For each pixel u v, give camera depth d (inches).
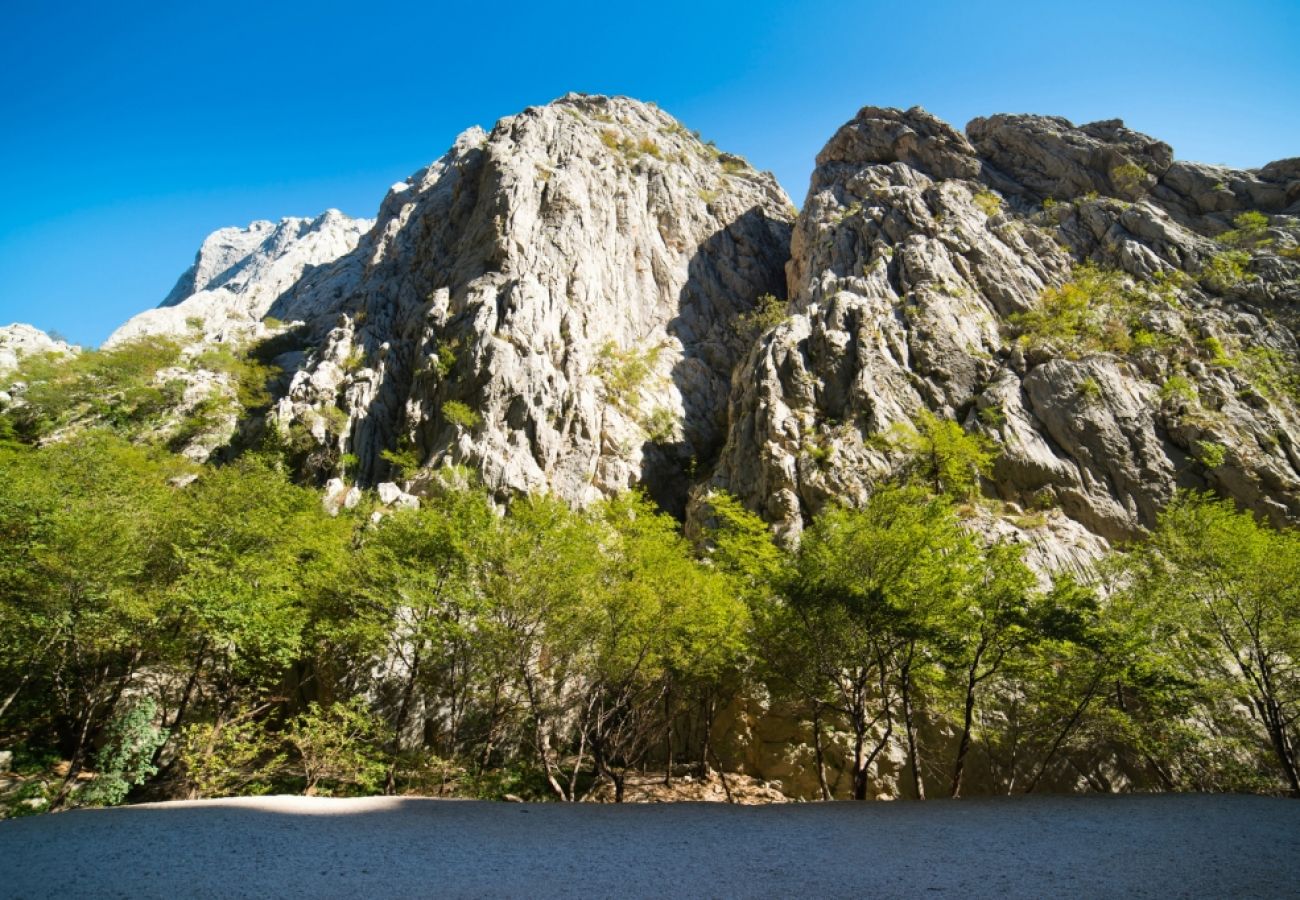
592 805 610.2
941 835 464.8
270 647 915.4
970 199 2706.7
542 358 2298.2
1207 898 307.0
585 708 1039.6
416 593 938.1
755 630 951.0
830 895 319.9
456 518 1028.5
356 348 2659.9
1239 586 914.7
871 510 918.4
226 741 850.1
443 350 2342.5
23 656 864.9
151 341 3139.8
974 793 1038.4
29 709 1015.6
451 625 925.2
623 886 336.5
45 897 298.4
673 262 3287.4
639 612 903.1
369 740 980.6
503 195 2815.0
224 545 916.0
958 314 2140.7
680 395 2704.2
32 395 2522.1
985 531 1449.3
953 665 804.6
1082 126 2960.1
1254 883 332.2
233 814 489.7
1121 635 776.3
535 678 1067.3
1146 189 2628.0
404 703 962.7
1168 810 556.7
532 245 2748.5
